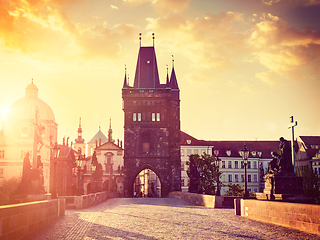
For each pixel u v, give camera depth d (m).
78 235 16.98
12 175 118.38
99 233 17.69
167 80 97.56
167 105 95.06
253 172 126.06
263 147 131.00
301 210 18.16
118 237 16.34
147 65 97.56
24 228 16.56
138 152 92.56
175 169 94.81
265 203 22.58
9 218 14.50
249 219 24.22
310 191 75.62
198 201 46.50
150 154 92.69
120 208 38.03
